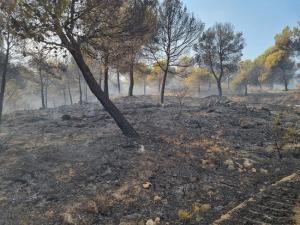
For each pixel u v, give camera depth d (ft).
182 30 98.94
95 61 57.21
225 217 25.76
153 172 36.32
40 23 40.57
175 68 155.02
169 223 27.30
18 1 39.11
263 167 39.63
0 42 72.33
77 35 45.85
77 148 43.52
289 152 44.29
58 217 28.53
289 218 24.53
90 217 28.55
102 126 55.98
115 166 37.65
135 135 47.80
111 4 45.88
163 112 69.21
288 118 67.62
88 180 34.73
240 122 59.36
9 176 35.81
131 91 122.52
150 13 57.88
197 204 30.45
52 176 35.68
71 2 43.19
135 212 29.48
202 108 76.84
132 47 55.42
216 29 153.58
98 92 47.73
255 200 28.71
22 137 51.44
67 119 64.44
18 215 28.86
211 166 38.88
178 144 45.37
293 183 32.32
